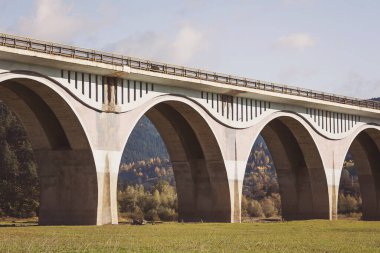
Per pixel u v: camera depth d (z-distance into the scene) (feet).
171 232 194.80
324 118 316.81
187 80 249.75
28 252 124.67
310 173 320.70
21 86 226.17
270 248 144.66
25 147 414.41
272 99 287.48
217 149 270.87
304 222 261.65
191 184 285.23
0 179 393.50
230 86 265.95
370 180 369.50
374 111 335.06
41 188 234.58
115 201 230.48
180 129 283.59
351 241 168.35
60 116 222.28
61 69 215.51
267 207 510.99
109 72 225.35
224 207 275.39
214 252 131.85
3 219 358.64
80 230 196.03
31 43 203.62
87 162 225.76
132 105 236.43
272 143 326.44
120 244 145.07
